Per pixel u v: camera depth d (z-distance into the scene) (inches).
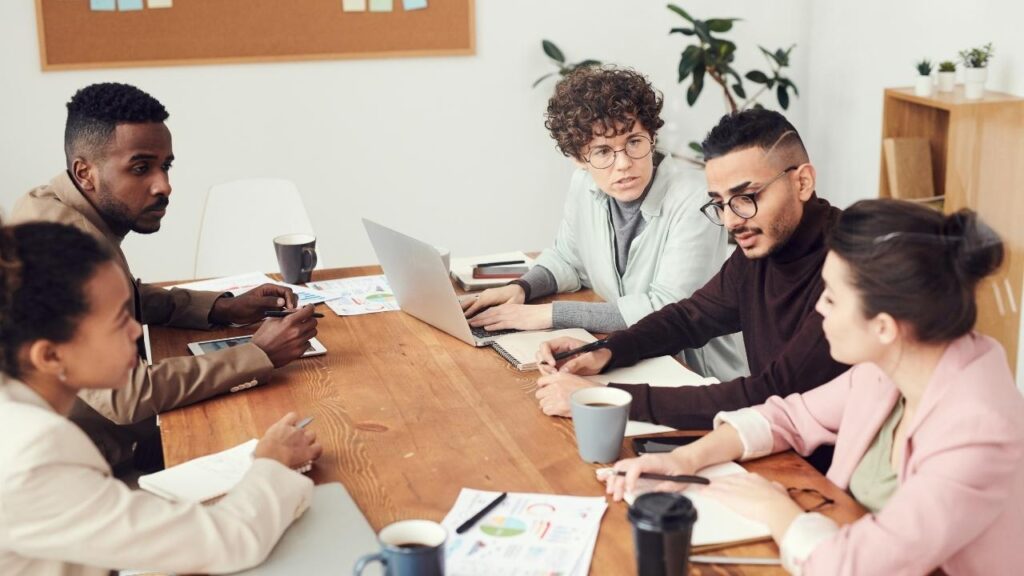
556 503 56.8
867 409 58.7
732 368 98.0
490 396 73.4
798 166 72.3
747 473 59.6
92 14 156.3
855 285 50.6
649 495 48.0
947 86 137.9
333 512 56.4
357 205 175.6
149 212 88.4
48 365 50.9
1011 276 127.3
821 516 52.5
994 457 48.9
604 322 89.9
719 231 95.2
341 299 98.7
